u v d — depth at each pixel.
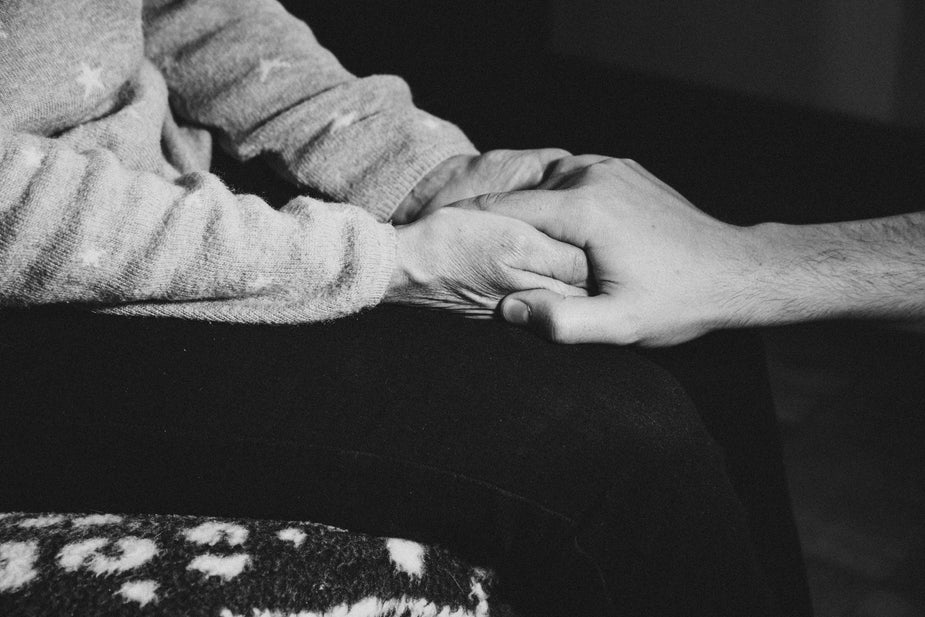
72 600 0.74
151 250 0.80
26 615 0.73
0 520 0.79
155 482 0.79
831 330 2.06
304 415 0.79
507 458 0.78
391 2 1.69
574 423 0.79
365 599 0.78
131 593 0.74
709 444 0.82
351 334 0.83
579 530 0.78
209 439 0.78
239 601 0.75
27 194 0.78
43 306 0.82
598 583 0.79
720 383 0.88
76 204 0.79
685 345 0.91
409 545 0.81
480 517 0.79
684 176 1.50
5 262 0.78
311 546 0.79
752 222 1.11
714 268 0.86
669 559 0.79
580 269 0.87
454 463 0.78
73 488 0.79
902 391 1.80
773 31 2.70
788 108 2.67
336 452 0.78
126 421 0.78
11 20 0.87
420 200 0.99
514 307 0.86
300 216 0.84
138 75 0.97
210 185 0.83
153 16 1.06
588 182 0.89
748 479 0.87
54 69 0.88
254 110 1.03
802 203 1.95
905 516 1.45
